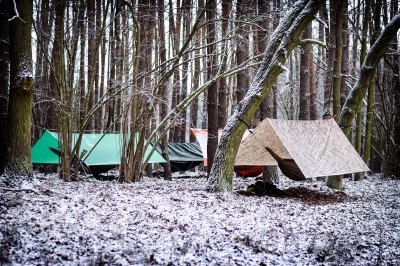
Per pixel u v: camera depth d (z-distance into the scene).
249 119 10.17
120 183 12.37
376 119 19.56
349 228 7.31
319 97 28.67
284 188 12.67
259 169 14.77
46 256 4.38
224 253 5.17
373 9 18.25
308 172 9.84
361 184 15.03
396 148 17.86
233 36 12.42
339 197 11.14
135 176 13.14
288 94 25.62
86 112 12.87
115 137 15.90
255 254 5.27
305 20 9.77
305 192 11.58
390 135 18.22
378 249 5.98
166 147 16.66
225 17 13.47
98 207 7.25
